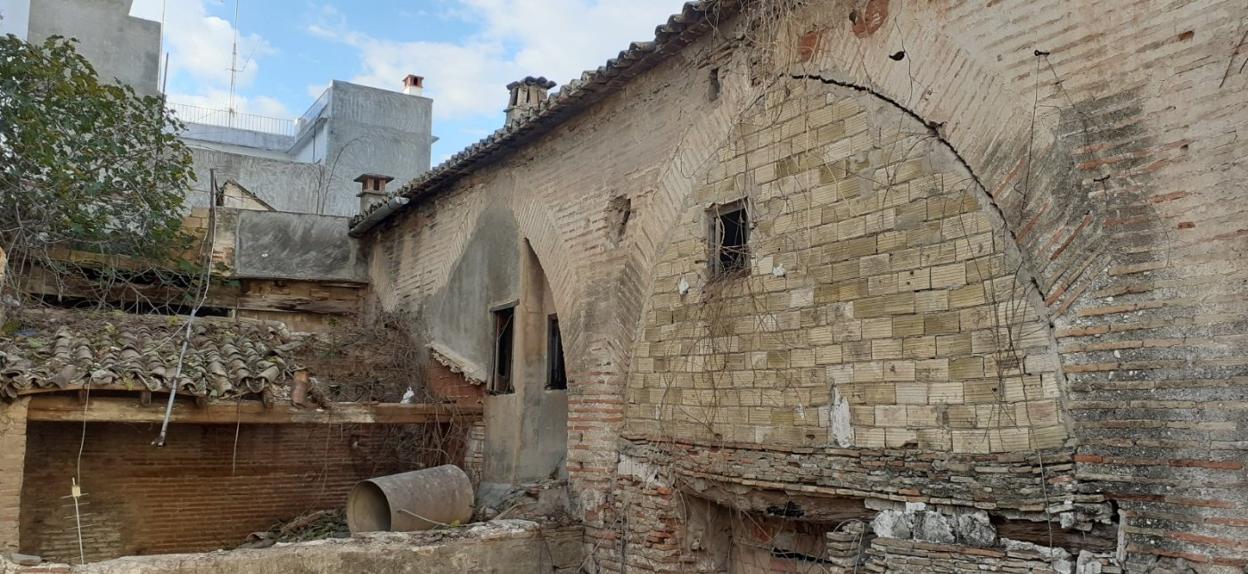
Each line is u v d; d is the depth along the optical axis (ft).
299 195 88.17
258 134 111.24
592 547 31.60
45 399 28.53
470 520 34.83
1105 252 18.17
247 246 54.24
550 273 36.58
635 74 32.50
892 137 23.06
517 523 31.65
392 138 96.27
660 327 30.07
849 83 24.49
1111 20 18.42
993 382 20.08
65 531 38.06
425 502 32.45
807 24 26.12
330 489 45.96
